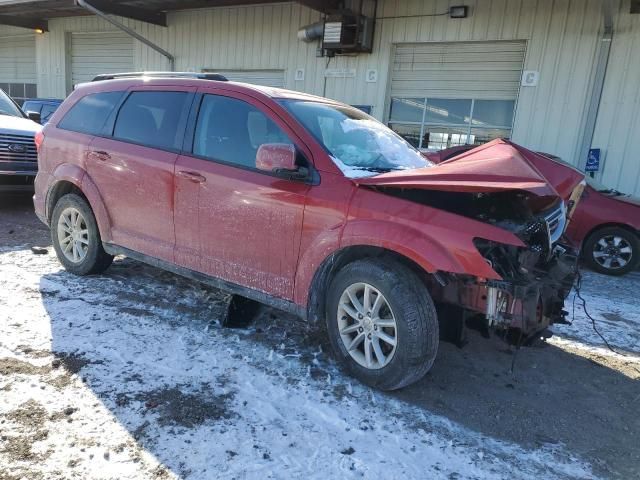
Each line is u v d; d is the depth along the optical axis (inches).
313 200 131.6
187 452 99.8
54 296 173.3
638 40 360.5
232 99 153.3
